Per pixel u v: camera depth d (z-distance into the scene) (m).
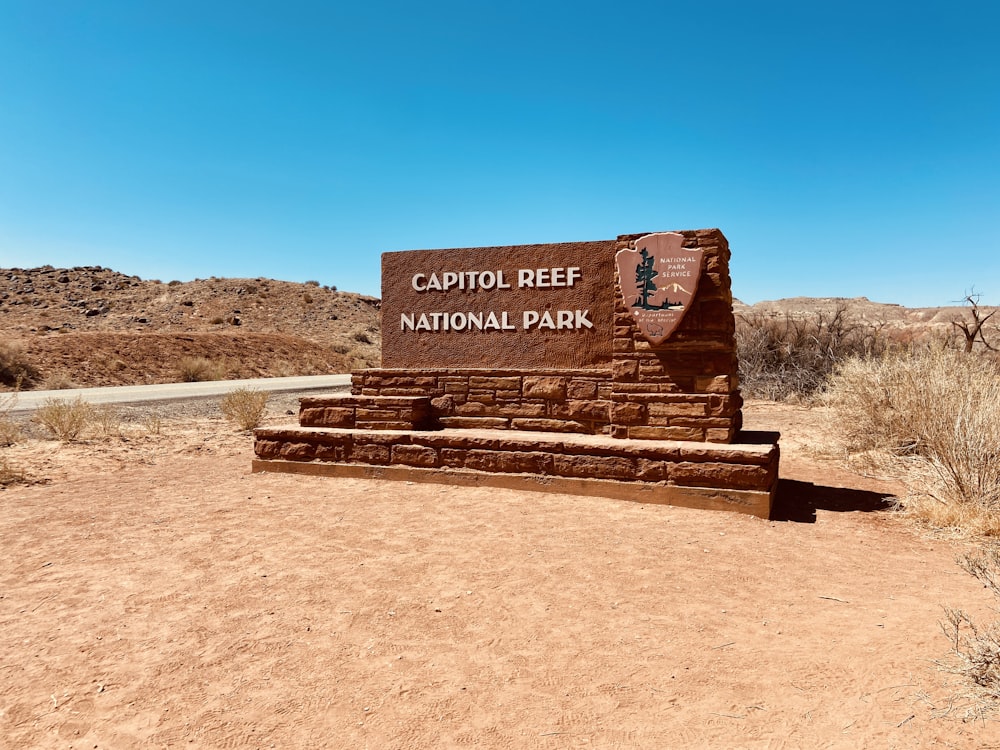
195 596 4.84
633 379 8.27
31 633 4.25
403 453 8.94
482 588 5.00
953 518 6.71
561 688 3.53
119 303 57.41
